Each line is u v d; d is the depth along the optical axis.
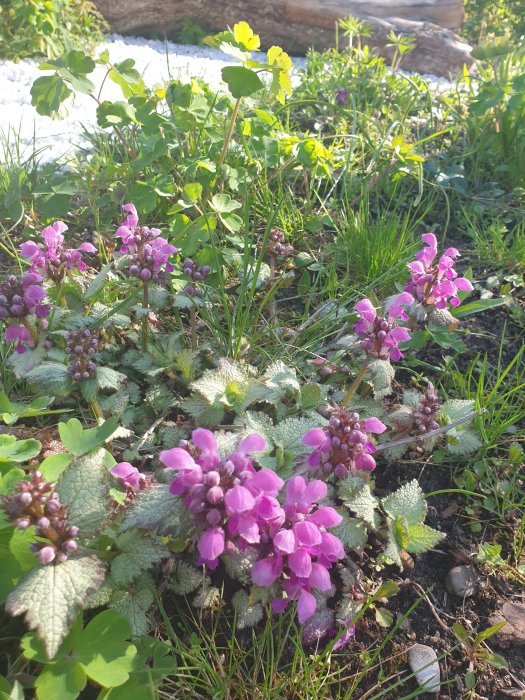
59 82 0.42
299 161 0.44
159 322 0.36
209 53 1.12
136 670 0.21
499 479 0.32
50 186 0.43
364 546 0.28
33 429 0.29
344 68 0.74
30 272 0.28
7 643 0.22
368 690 0.24
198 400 0.29
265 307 0.40
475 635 0.26
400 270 0.41
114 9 1.11
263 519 0.20
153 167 0.47
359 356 0.33
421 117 0.66
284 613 0.25
